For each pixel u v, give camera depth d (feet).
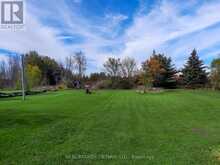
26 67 126.21
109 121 27.40
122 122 26.89
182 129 23.32
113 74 169.99
